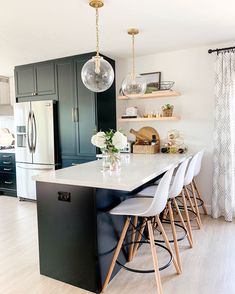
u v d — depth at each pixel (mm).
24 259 2463
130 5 2277
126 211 1923
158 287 1811
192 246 2635
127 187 1720
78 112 3924
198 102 3648
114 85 4223
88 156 3895
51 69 4121
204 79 3592
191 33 3029
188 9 2389
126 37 3117
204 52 3564
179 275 2145
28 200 4484
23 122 4344
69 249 2043
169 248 2154
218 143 3406
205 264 2305
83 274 1988
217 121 3389
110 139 2375
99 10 2354
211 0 2223
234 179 3375
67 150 4090
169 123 3865
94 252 1924
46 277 2162
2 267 2332
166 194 1927
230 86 3283
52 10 2344
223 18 2602
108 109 4074
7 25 2670
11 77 5301
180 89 3754
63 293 1947
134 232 2408
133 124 4145
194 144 3707
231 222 3301
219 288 1970
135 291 1951
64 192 2025
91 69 2312
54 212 2092
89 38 3123
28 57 3947
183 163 2346
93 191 1897
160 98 3908
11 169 4723
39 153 4211
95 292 1941
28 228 3217
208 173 3639
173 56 3770
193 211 3207
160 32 2973
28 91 4418
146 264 2326
